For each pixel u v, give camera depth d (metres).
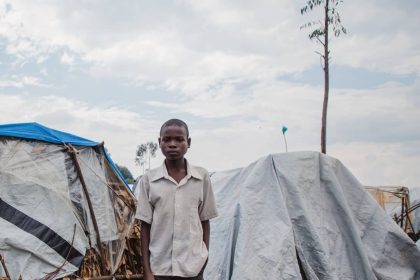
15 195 5.10
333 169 6.23
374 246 5.98
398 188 10.06
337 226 5.94
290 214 5.78
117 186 6.07
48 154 5.52
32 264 4.81
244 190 5.87
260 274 5.25
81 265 5.19
